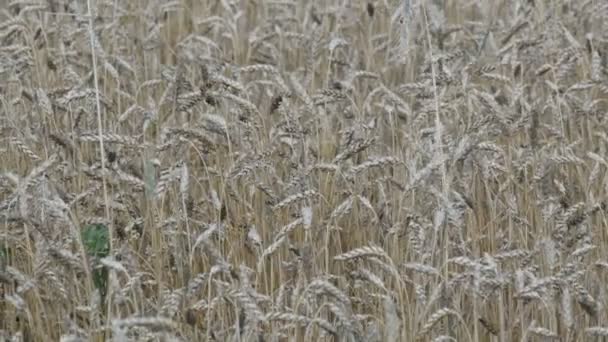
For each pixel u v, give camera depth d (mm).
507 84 9883
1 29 10883
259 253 7164
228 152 8281
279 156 8445
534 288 6293
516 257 6992
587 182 8570
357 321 6238
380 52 11445
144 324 5543
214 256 6633
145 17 12117
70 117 8891
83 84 8484
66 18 11359
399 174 8344
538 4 11164
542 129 9125
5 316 7172
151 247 7434
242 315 6809
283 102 8453
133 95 9945
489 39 11094
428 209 7629
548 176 7758
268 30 11984
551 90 9617
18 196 6871
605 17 11602
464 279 6594
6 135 8562
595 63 9281
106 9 11742
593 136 9484
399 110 9367
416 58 11086
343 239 7977
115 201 7785
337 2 12086
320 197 7820
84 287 7086
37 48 10297
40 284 6996
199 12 12633
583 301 6418
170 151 8250
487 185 7750
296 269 7340
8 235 7293
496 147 7488
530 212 8055
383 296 6512
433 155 7531
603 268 7629
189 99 8023
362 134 8555
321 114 8766
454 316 6730
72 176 8008
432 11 9531
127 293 6438
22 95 8945
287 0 12062
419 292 6465
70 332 6328
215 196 7281
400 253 7699
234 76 9594
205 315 7164
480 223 7969
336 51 11141
